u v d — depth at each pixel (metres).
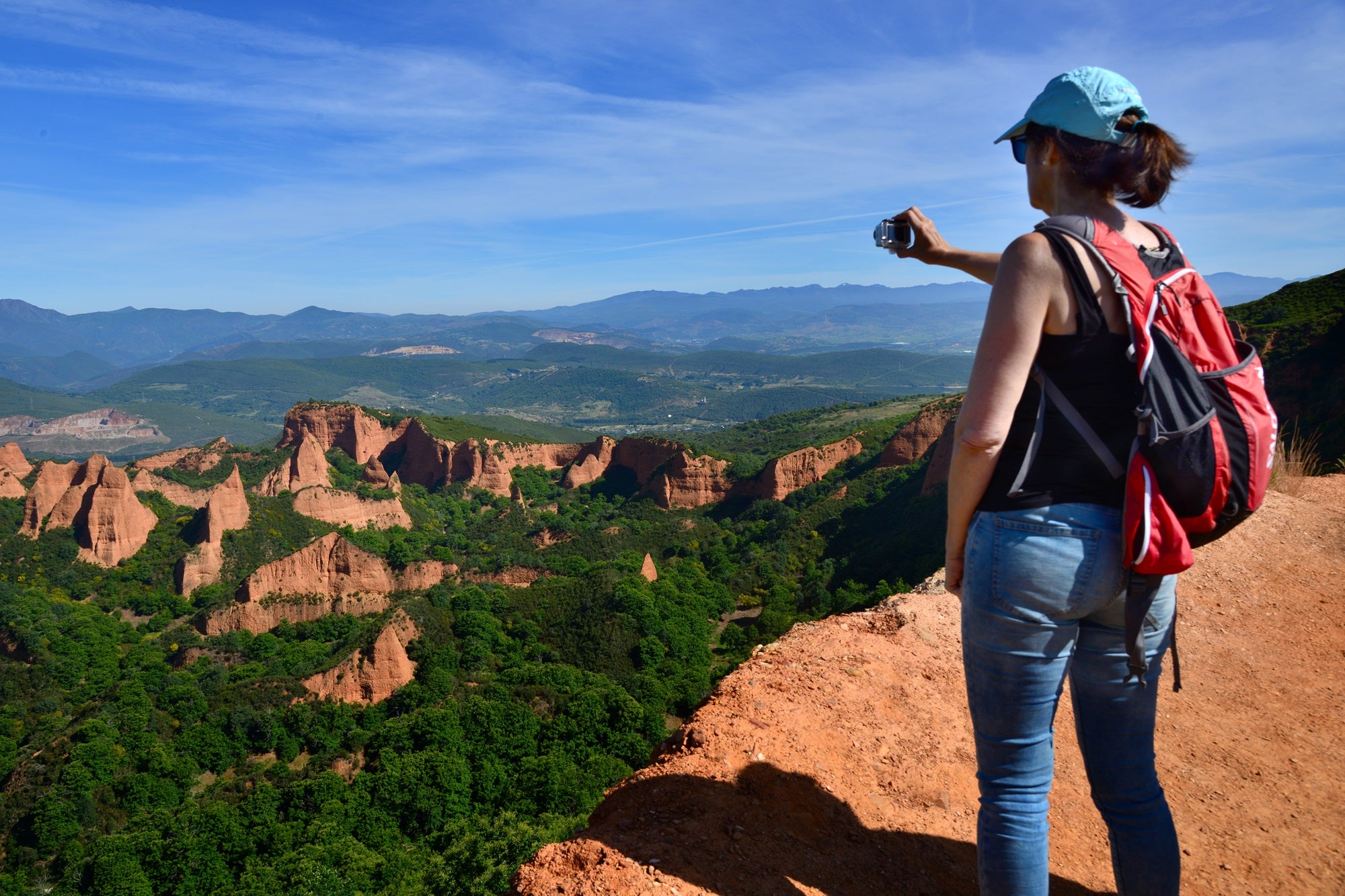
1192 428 2.20
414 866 33.91
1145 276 2.29
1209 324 2.38
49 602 83.94
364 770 47.66
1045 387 2.38
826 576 78.56
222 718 52.88
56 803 44.59
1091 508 2.34
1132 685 2.64
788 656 5.10
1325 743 4.71
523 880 2.96
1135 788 2.72
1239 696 5.28
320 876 33.09
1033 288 2.29
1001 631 2.43
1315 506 8.53
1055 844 3.76
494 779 43.12
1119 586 2.36
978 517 2.53
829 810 3.62
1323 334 53.84
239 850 39.66
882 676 4.94
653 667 62.47
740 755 3.84
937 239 3.67
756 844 3.19
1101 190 2.56
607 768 42.44
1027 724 2.50
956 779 4.09
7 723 62.72
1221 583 6.90
